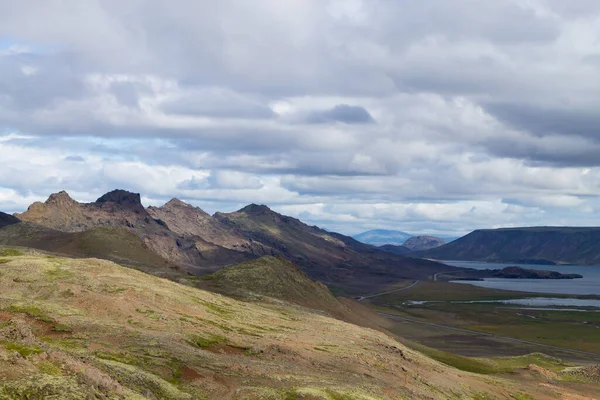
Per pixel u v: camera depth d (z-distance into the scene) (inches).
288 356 3169.3
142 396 1723.7
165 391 2049.7
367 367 3265.3
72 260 4862.2
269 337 3676.2
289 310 5703.7
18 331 1845.5
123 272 4739.2
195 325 3540.8
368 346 4092.0
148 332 3051.2
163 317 3553.2
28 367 1540.4
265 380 2415.1
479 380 4121.6
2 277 3949.3
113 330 2935.5
